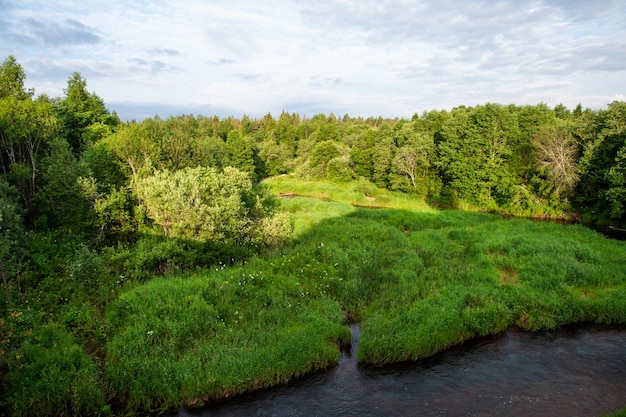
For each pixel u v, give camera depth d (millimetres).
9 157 26109
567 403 11039
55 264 18562
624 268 20531
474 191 48875
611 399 11211
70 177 22016
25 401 10273
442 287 17922
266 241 24297
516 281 19094
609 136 37438
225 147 75125
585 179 39562
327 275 18797
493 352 13891
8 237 16312
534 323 15547
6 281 15727
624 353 13750
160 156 30734
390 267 20641
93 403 10500
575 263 20156
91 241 20938
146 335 13070
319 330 14055
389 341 13500
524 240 24328
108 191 24375
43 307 15102
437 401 11148
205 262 20188
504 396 11375
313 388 11812
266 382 11859
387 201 51562
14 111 24531
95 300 15156
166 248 19266
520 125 48312
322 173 71750
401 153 56281
